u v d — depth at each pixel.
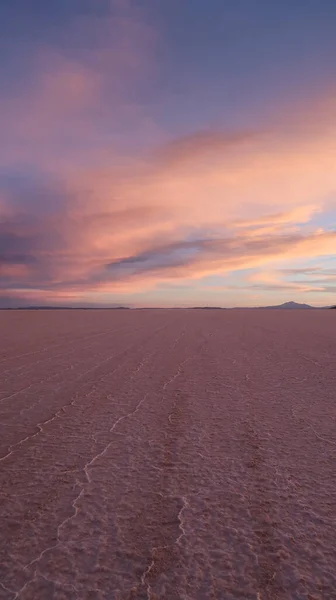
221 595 2.54
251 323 28.34
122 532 3.20
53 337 17.98
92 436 5.35
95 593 2.56
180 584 2.64
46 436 5.35
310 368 10.01
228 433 5.45
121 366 10.42
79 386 8.16
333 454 4.74
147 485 3.98
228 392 7.67
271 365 10.50
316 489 3.90
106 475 4.21
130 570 2.77
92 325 26.55
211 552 2.95
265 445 5.02
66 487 3.95
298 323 28.23
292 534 3.17
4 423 5.87
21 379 8.81
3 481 4.08
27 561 2.86
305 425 5.77
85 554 2.93
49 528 3.25
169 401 7.05
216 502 3.65
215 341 16.20
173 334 19.41
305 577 2.70
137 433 5.45
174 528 3.25
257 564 2.83
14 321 32.09
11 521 3.36
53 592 2.56
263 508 3.55
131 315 45.66
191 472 4.27
